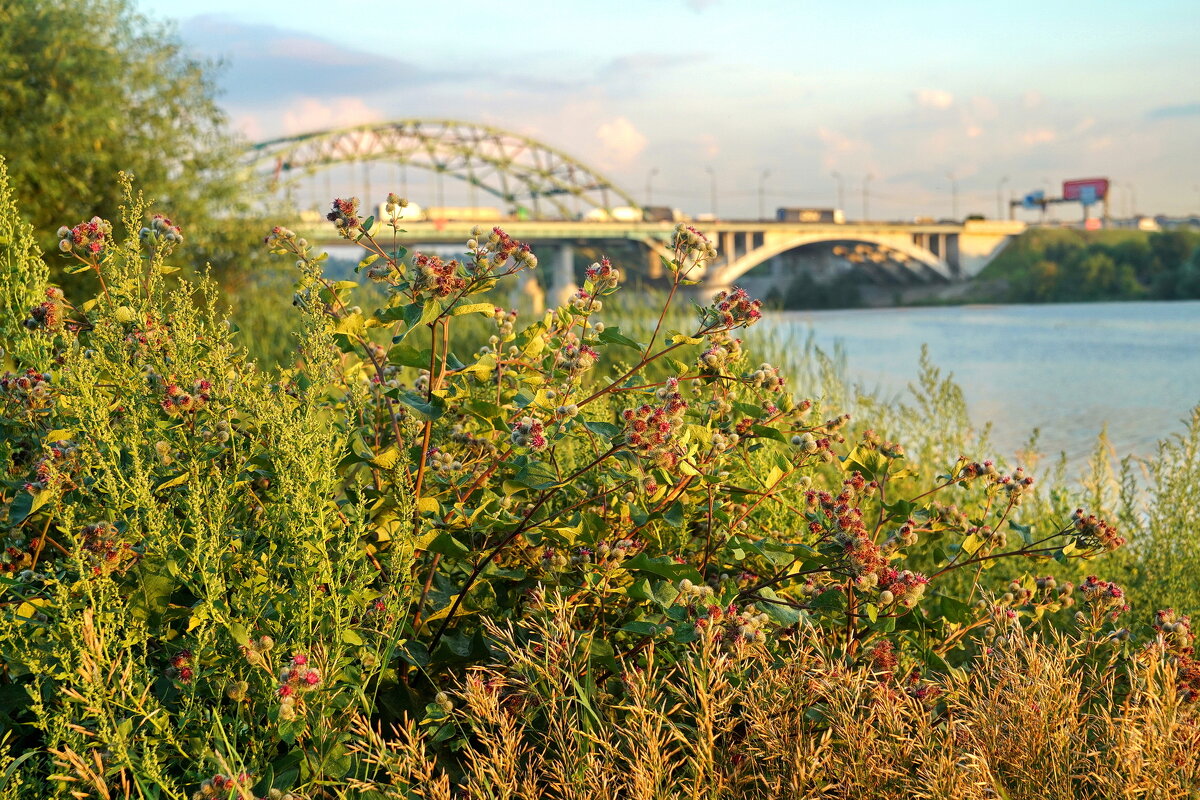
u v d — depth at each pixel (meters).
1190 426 3.81
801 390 7.01
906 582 2.35
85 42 12.66
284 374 2.55
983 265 130.25
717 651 2.05
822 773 1.94
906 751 1.95
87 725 1.79
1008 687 2.13
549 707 2.07
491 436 2.62
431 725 2.17
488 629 2.33
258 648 1.87
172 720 1.97
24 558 2.23
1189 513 3.76
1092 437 15.78
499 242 2.41
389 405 2.78
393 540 2.18
